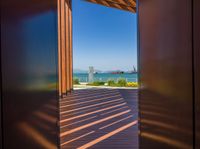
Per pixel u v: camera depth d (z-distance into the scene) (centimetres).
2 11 87
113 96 682
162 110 129
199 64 92
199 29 92
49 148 144
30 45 113
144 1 155
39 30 127
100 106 480
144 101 157
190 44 99
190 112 100
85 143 234
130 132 276
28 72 110
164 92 126
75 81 1437
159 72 132
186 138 103
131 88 1046
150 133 146
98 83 1390
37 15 123
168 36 121
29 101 110
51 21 154
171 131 118
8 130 90
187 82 102
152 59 143
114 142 237
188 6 101
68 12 733
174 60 114
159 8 132
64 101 561
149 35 147
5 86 88
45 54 138
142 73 161
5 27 89
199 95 93
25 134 105
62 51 624
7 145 89
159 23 132
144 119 156
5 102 88
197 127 94
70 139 247
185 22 104
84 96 680
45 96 137
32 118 114
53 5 161
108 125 311
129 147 222
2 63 87
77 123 323
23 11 104
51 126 150
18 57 99
